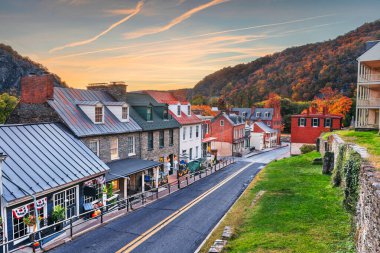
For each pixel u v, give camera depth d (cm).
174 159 3130
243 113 7738
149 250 1144
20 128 1616
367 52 3038
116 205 1838
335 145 2288
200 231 1354
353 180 1253
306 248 977
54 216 1340
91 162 1727
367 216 826
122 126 2336
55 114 1942
